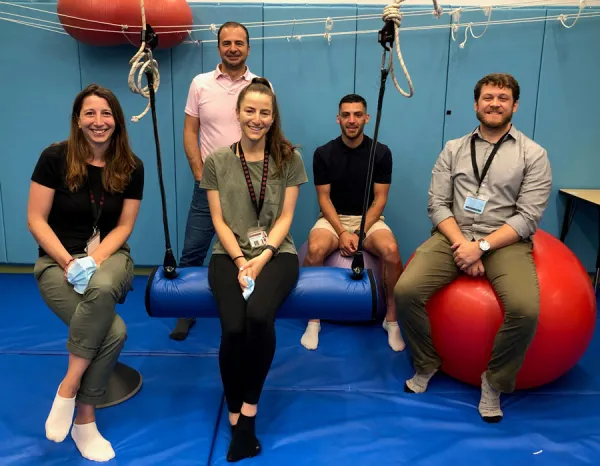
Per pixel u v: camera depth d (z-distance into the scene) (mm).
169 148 3311
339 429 1924
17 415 1981
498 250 2066
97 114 1792
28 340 2576
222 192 1989
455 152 2250
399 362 2430
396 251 2590
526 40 3115
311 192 3340
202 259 2824
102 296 1690
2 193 3395
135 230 3443
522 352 1910
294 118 3250
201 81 2645
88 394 1739
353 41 3143
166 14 2816
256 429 1922
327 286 1908
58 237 1911
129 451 1792
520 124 3227
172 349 2529
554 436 1889
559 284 2018
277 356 2475
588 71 3146
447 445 1838
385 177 2766
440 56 3146
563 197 3318
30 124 3297
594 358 2453
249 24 3123
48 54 3205
